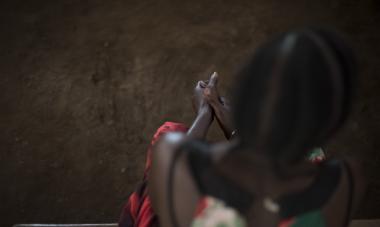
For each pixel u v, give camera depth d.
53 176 5.01
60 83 5.84
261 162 0.78
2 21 6.42
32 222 4.66
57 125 5.45
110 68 6.00
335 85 0.71
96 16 6.58
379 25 6.33
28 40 6.25
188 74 5.95
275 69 0.71
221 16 6.56
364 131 5.27
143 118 5.57
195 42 6.25
